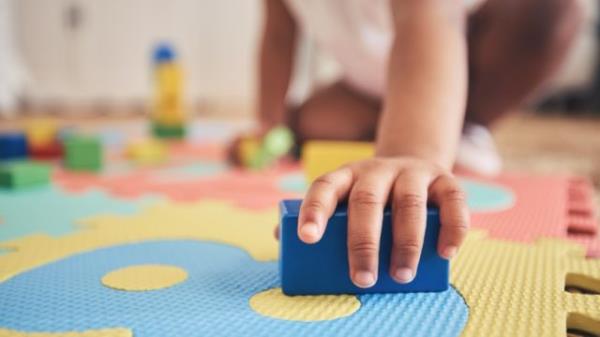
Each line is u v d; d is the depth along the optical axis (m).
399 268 0.29
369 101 0.77
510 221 0.43
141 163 0.70
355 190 0.30
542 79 0.67
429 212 0.30
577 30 0.66
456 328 0.27
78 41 1.71
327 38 0.72
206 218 0.43
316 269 0.30
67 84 1.72
